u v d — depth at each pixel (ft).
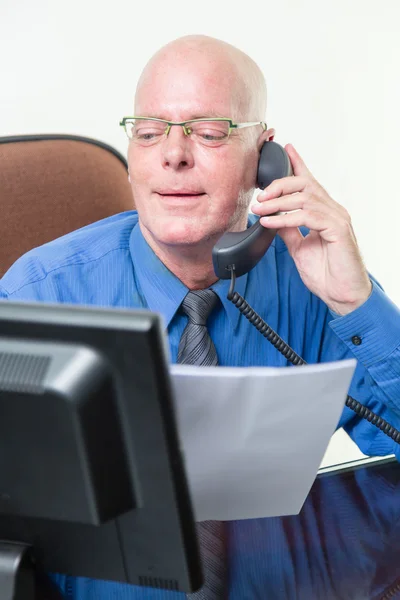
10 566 2.49
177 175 4.17
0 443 2.24
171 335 4.55
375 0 7.55
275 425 3.08
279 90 7.48
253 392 2.93
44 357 2.13
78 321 2.11
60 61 6.79
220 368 2.88
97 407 2.14
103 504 2.27
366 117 7.84
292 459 3.26
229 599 3.10
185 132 4.16
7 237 5.65
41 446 2.21
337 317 4.43
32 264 4.78
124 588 3.19
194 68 4.18
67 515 2.32
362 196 8.09
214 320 4.64
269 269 4.88
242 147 4.30
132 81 6.98
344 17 7.49
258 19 7.23
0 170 5.65
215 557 3.37
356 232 8.20
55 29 6.72
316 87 7.59
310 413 3.07
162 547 2.43
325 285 4.40
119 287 4.72
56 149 5.90
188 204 4.23
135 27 6.89
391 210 8.23
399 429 4.55
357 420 4.71
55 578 3.17
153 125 4.20
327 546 3.46
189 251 4.35
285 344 4.40
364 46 7.63
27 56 6.73
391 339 4.30
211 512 3.48
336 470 4.18
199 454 3.11
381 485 4.01
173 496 2.30
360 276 4.30
